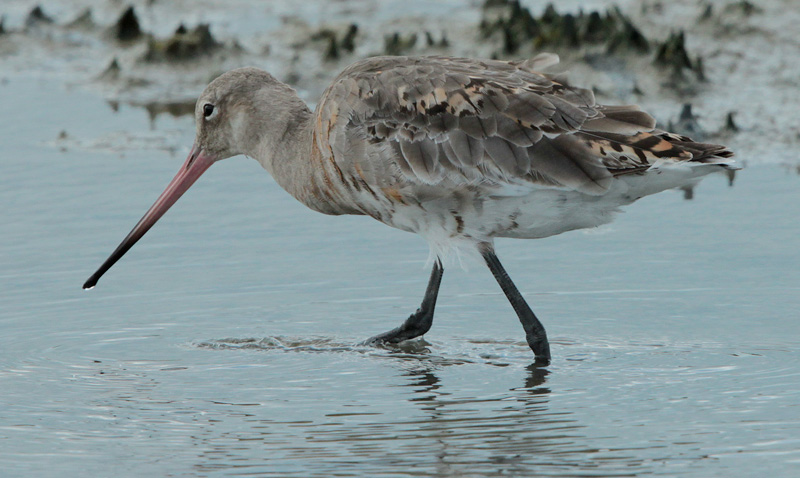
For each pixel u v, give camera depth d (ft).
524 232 39.58
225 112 43.80
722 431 33.19
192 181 44.96
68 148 60.85
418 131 38.68
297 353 40.40
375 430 33.86
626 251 48.24
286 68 71.82
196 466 31.81
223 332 42.04
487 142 38.04
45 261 48.11
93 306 44.19
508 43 69.87
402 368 39.04
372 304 44.55
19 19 83.46
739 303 42.93
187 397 36.68
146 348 40.70
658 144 37.29
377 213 40.70
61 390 37.19
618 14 70.54
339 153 39.68
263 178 57.67
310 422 34.60
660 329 41.29
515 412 34.94
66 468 31.86
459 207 38.88
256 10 84.89
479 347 40.91
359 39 76.23
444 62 40.24
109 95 70.23
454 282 46.78
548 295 44.75
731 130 59.47
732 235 48.98
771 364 38.01
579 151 37.47
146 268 47.78
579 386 36.94
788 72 67.62
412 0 84.94
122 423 34.76
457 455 32.04
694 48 71.51
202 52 74.38
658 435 33.06
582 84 65.51
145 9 85.81
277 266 47.88
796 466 30.96
